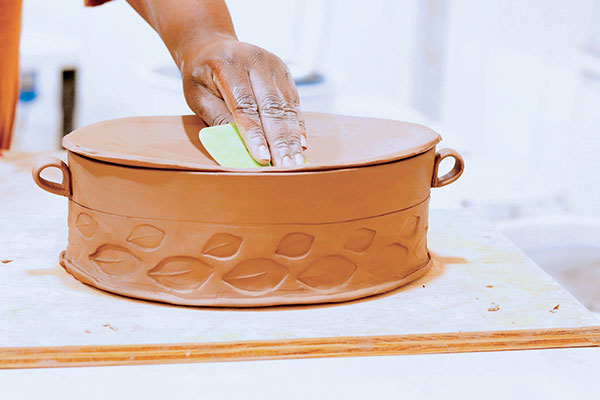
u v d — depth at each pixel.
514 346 0.75
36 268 0.91
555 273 1.63
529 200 1.83
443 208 1.18
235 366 0.71
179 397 0.65
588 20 2.25
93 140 0.87
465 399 0.66
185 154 0.90
